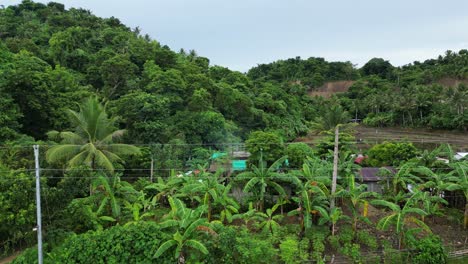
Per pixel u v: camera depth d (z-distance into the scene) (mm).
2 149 22688
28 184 17156
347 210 23328
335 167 19797
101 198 20359
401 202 24875
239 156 36719
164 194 23500
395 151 33594
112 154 22906
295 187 22844
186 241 14961
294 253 17344
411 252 17922
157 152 31531
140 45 58875
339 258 17984
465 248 19438
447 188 21219
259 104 60906
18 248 18547
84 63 52781
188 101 43781
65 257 14883
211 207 21328
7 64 35219
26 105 30453
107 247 14883
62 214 18219
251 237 17688
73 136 22781
